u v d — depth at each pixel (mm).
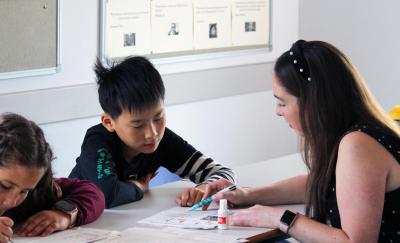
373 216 1646
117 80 2127
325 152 1745
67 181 1961
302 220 1763
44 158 1609
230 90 4113
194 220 1885
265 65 4316
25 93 3076
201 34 3887
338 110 1722
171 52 3729
